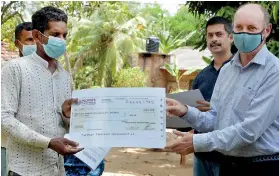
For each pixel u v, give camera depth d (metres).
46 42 3.16
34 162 3.08
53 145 2.96
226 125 3.21
